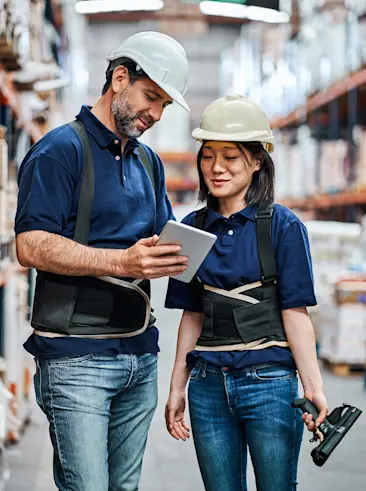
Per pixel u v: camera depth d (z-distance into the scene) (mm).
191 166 18281
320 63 9555
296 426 2496
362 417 5609
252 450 2516
